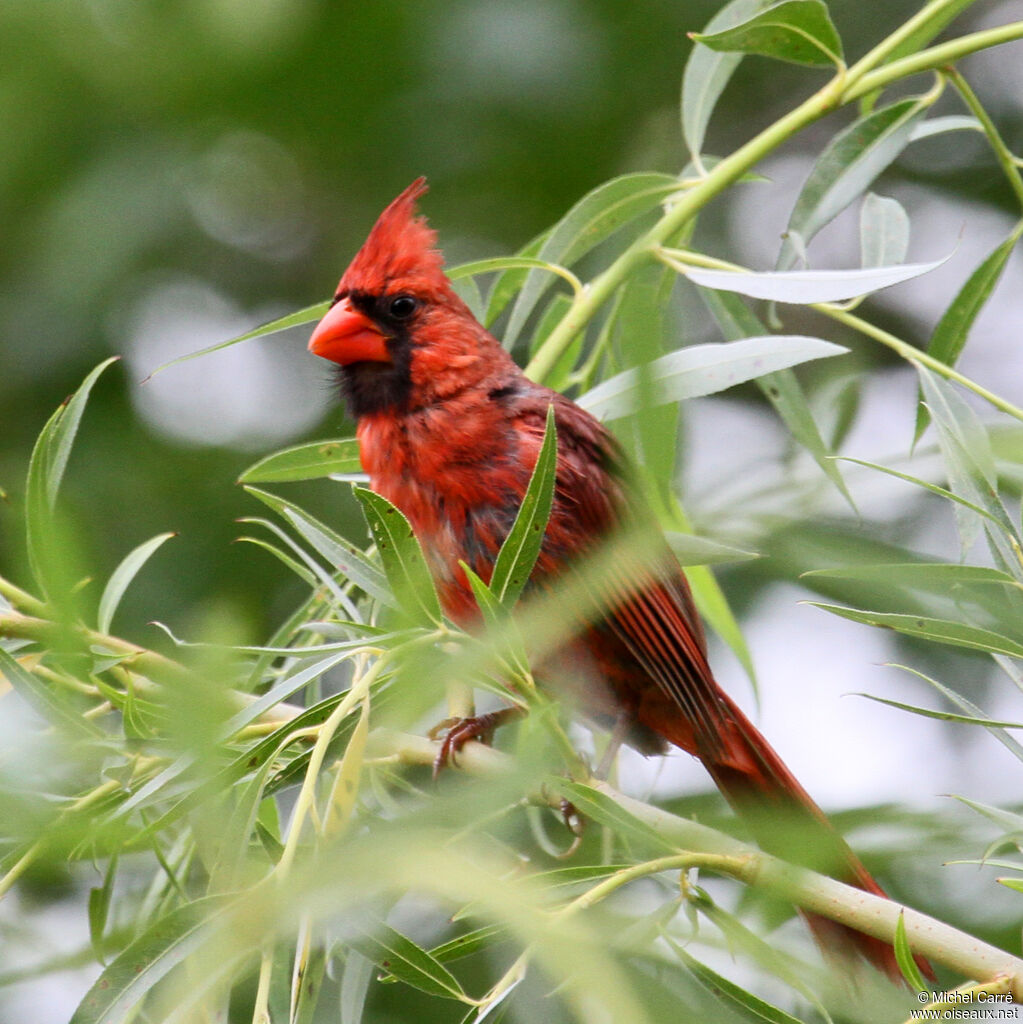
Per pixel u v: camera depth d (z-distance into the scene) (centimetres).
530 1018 378
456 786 302
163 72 912
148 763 379
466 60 956
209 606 264
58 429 446
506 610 378
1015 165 576
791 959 387
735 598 657
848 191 600
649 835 402
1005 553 435
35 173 951
